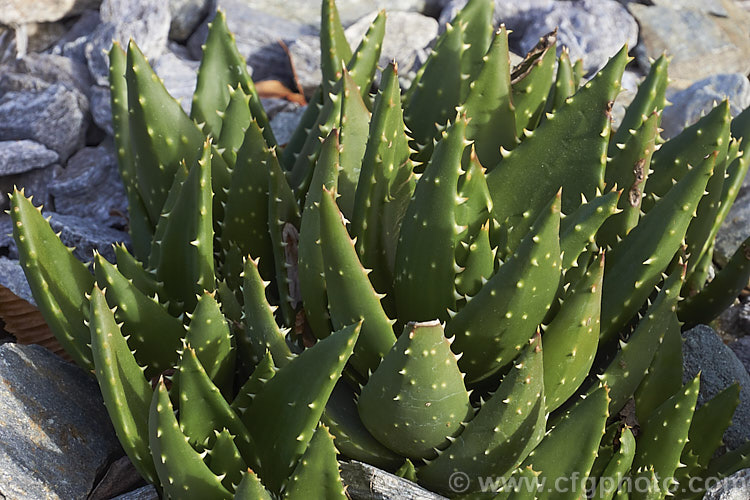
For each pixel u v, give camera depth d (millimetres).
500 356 715
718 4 1286
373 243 748
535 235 679
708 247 824
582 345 711
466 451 698
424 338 663
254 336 718
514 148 782
